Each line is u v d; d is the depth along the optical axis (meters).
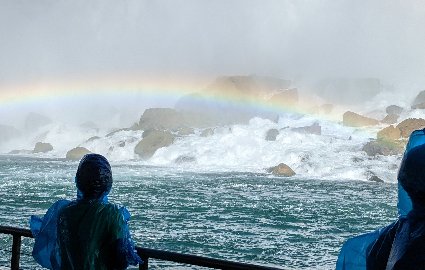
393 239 2.03
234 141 50.94
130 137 58.00
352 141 50.34
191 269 10.34
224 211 20.03
